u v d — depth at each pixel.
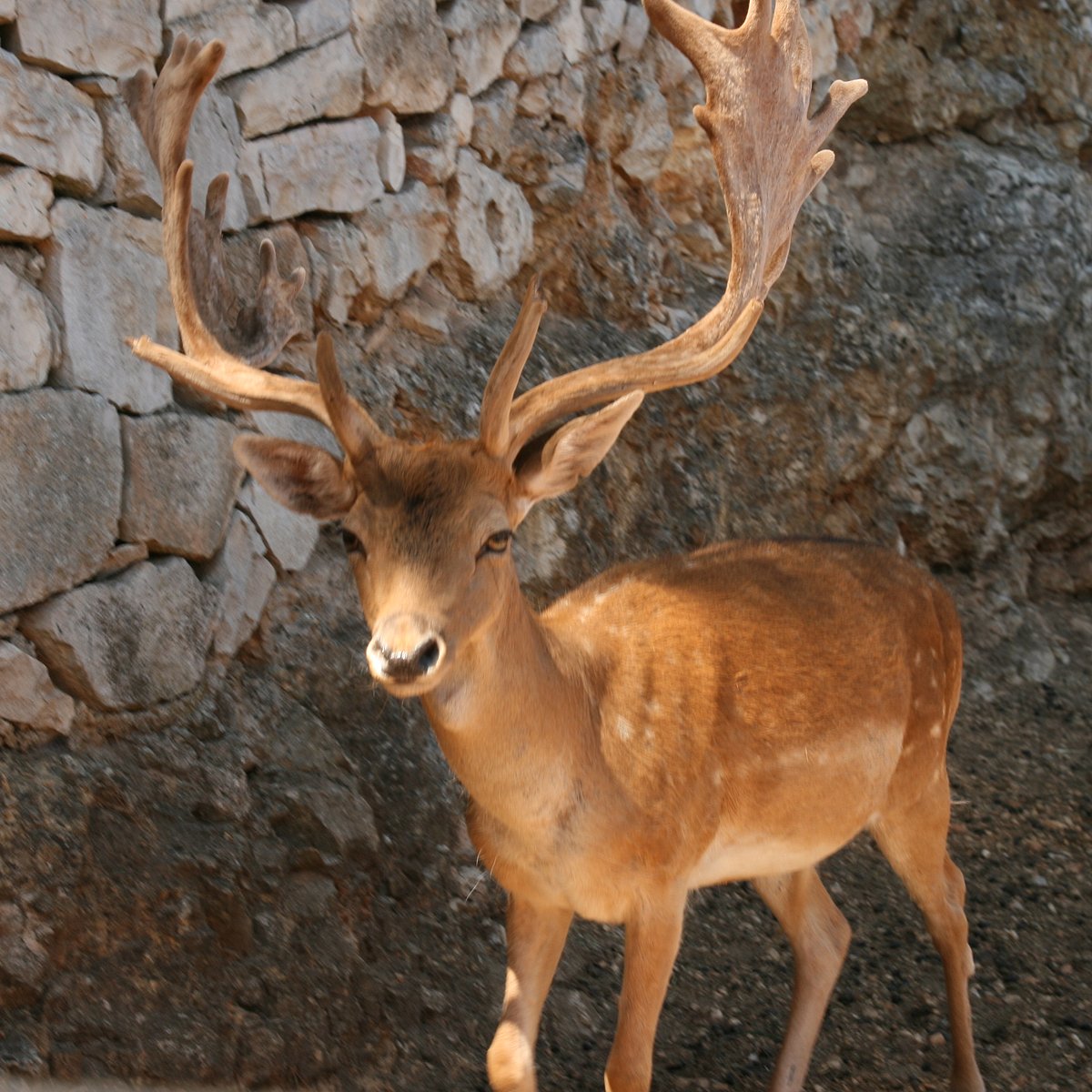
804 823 8.88
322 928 9.17
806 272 15.69
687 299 14.86
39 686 8.41
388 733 10.65
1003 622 16.44
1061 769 14.39
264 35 10.88
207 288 8.18
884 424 15.91
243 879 8.82
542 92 13.71
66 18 9.21
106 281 9.22
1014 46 18.53
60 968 7.92
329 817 9.56
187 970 8.37
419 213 12.32
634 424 13.40
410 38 12.17
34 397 8.52
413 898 10.15
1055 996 11.08
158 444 9.33
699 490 13.80
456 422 11.95
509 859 7.96
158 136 8.13
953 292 16.80
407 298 12.39
